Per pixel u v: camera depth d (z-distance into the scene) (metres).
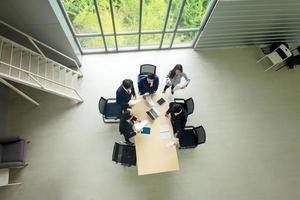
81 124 5.84
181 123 5.01
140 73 5.48
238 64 6.80
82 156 5.55
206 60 6.79
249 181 5.59
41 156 5.48
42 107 5.92
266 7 5.40
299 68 6.87
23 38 5.28
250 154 5.84
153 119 4.96
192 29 6.19
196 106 6.22
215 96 6.37
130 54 6.75
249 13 5.55
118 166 5.50
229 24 5.90
